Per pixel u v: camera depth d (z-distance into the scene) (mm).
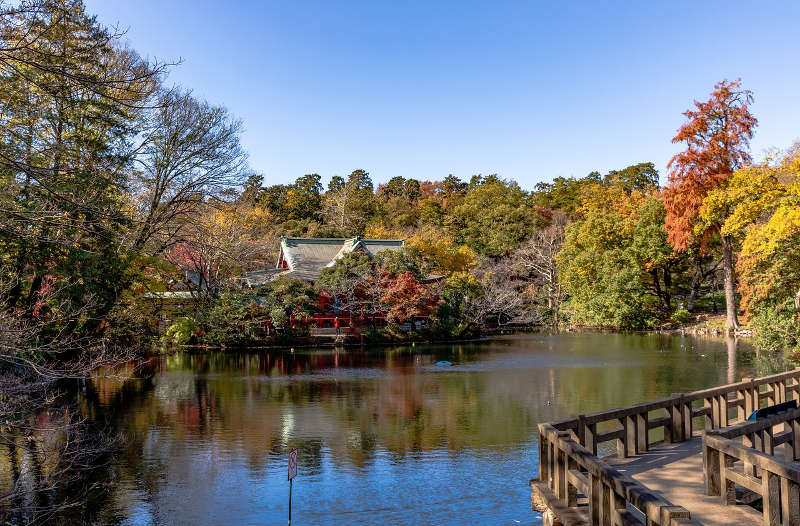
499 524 12133
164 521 12367
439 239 75500
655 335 56438
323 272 52719
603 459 10438
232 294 41812
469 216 91188
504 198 98312
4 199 11516
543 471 9531
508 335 58656
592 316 63812
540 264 76250
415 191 118250
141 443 18188
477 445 18062
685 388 27734
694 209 52625
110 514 12719
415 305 51031
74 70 11000
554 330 64500
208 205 30016
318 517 12578
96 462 16219
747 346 45125
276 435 19281
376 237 78688
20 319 13617
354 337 49625
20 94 12984
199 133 26469
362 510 12914
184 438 18797
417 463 16250
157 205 25469
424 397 25969
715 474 8336
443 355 42156
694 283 65750
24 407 12508
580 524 7484
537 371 33938
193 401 24828
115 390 27422
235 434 19344
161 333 28797
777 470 6297
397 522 12297
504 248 79938
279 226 84125
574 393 26812
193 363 37688
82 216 14008
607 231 65688
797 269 37125
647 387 28172
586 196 88812
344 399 25453
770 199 42062
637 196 75000
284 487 14383
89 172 15258
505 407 23766
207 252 38250
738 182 44781
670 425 11484
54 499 13516
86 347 16922
